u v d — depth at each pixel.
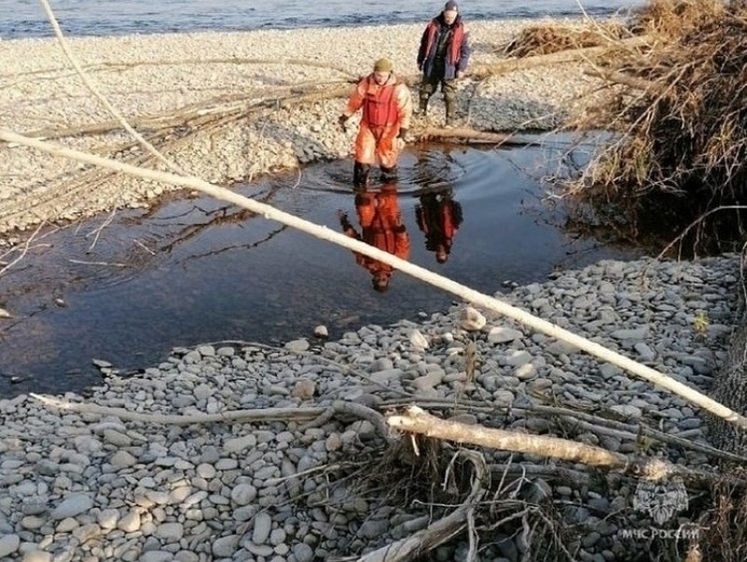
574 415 4.57
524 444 3.50
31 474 4.90
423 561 3.97
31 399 5.88
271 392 5.79
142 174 2.51
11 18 26.20
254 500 4.63
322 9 29.31
